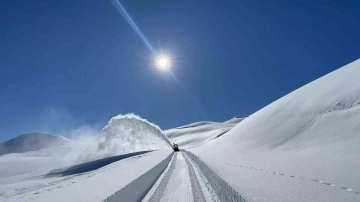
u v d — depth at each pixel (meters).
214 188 11.87
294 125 45.28
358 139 28.11
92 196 7.50
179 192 11.02
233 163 25.09
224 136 79.56
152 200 9.64
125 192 8.52
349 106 39.81
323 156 24.95
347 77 49.16
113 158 39.19
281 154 33.22
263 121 59.19
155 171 16.41
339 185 11.20
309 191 9.35
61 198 7.38
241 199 8.05
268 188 9.92
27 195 8.79
